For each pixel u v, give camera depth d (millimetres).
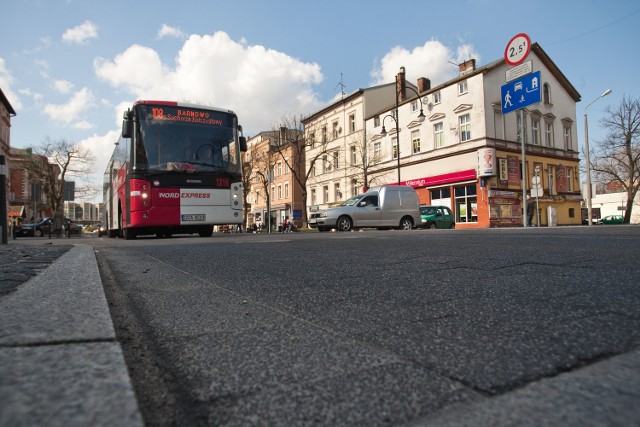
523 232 8227
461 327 1444
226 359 1166
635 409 785
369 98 36969
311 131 43844
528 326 1424
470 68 29469
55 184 44188
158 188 10055
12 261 3439
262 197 54906
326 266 3303
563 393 867
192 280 2730
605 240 5207
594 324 1420
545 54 31781
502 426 737
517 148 29141
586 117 26156
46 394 731
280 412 833
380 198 16859
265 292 2229
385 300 1943
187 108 10656
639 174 34438
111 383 786
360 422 780
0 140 41906
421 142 32156
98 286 1901
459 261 3377
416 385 948
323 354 1190
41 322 1219
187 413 837
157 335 1438
